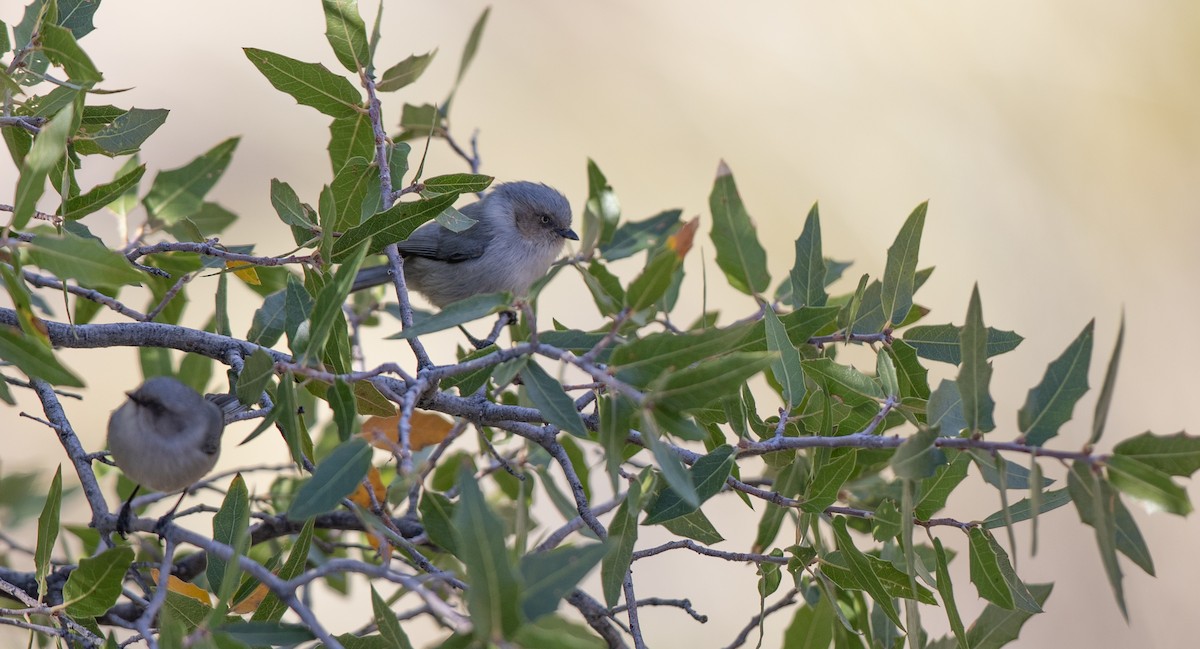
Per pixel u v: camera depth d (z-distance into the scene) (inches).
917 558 261.6
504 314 319.3
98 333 261.6
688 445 430.0
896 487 235.9
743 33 789.9
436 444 291.0
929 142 754.2
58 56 244.7
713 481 237.8
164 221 335.9
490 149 720.3
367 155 312.3
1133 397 687.7
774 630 518.9
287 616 324.2
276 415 219.6
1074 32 791.7
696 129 753.0
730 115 761.6
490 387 306.5
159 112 275.3
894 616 255.1
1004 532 593.3
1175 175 751.1
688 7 791.1
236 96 665.6
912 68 784.3
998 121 769.6
